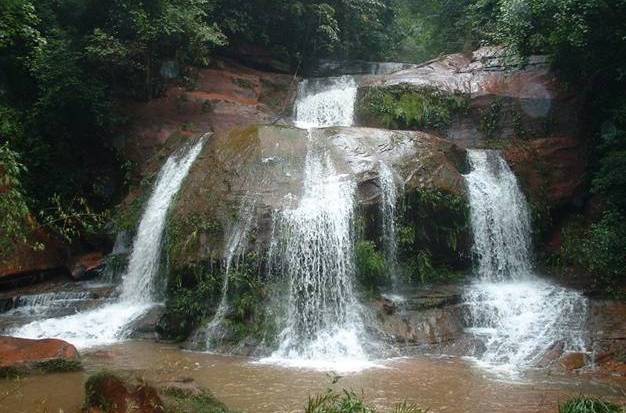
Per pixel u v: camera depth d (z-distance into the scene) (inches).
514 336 442.9
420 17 1128.2
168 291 498.9
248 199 492.4
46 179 683.4
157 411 261.3
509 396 331.3
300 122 738.8
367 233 496.1
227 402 309.6
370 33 999.6
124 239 617.6
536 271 577.3
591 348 419.8
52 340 375.2
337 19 935.0
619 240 491.5
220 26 820.0
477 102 666.2
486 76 700.0
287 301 447.2
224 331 435.8
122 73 724.7
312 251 466.3
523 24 589.9
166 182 605.3
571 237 579.2
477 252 553.6
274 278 460.4
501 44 719.1
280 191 496.4
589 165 616.1
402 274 511.2
